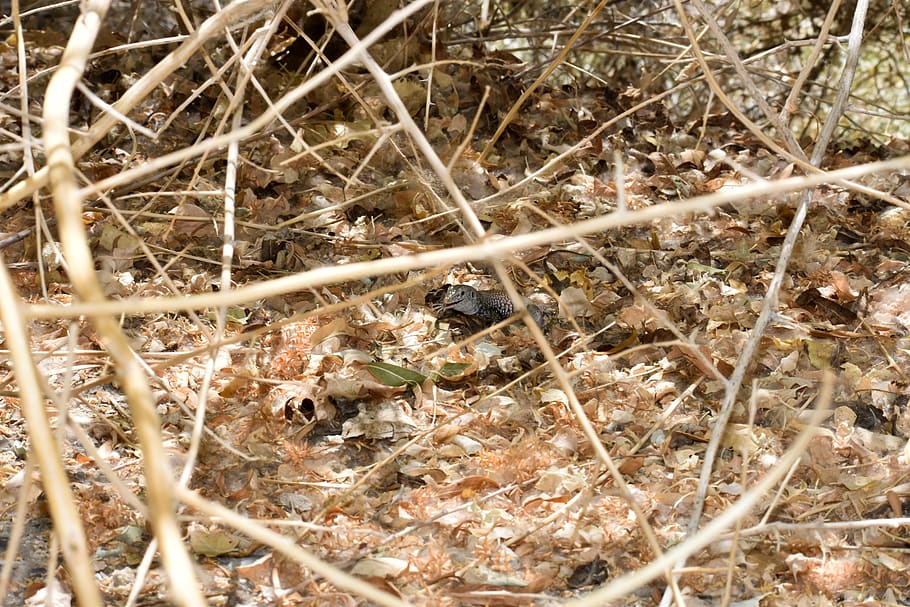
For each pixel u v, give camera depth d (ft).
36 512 9.50
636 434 9.79
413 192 10.58
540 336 9.10
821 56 13.21
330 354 9.92
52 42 11.22
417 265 6.40
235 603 9.36
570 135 11.09
